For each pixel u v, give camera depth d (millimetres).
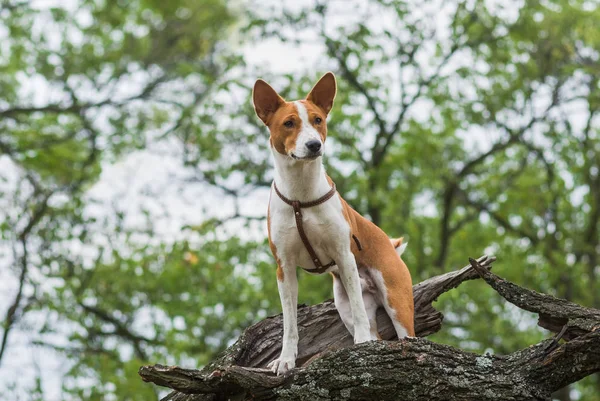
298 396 5832
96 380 14508
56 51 17781
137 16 19484
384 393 5734
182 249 14891
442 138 16359
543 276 16656
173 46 19531
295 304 6566
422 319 7230
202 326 15156
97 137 17016
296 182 6414
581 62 16594
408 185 16250
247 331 6836
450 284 7254
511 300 6074
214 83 15898
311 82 14969
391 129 15555
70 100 17578
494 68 15477
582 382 17953
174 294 15328
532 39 15430
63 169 15766
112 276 15109
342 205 6648
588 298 17125
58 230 15484
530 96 15789
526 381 5676
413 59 15188
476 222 17438
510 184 16844
